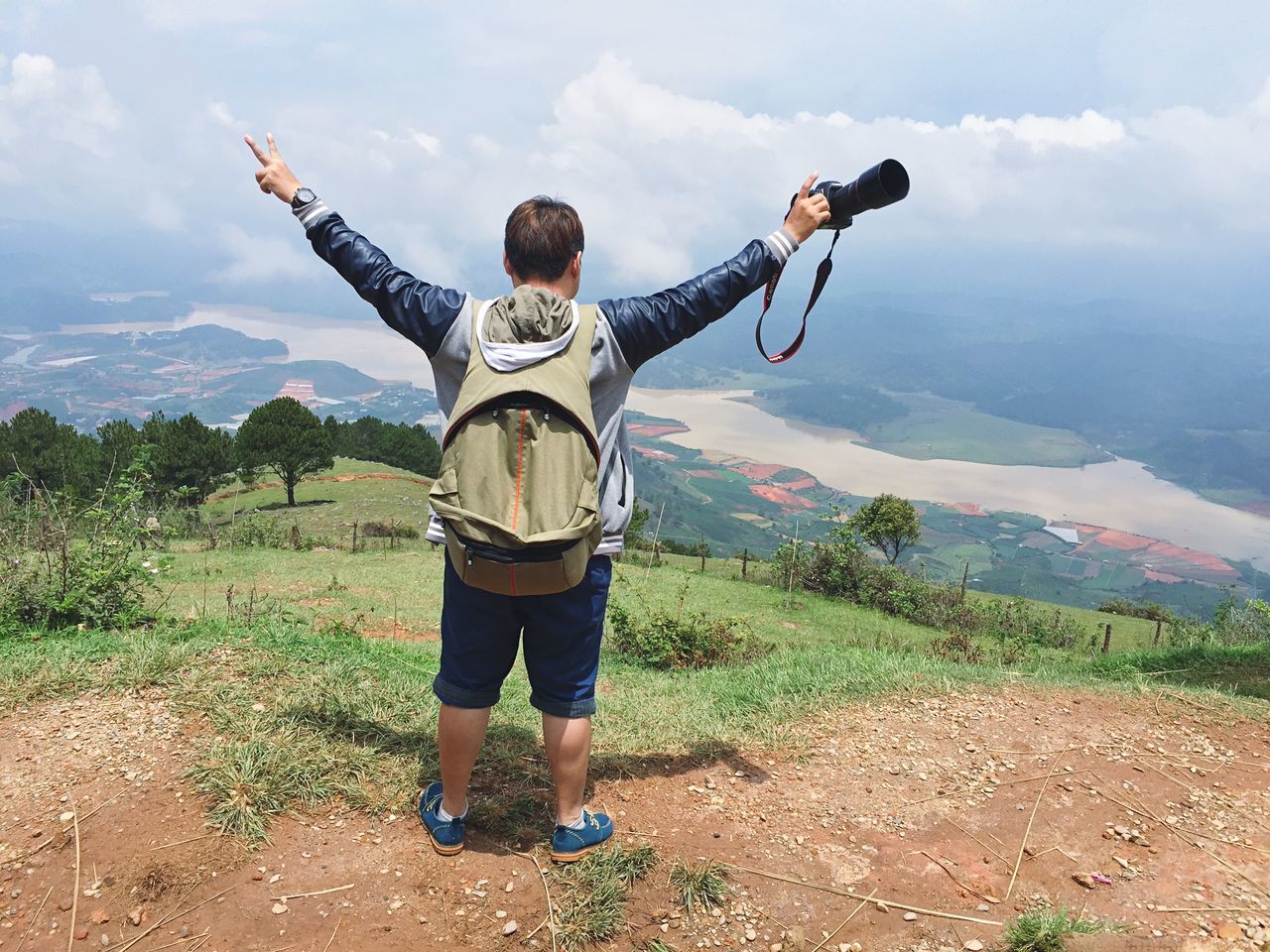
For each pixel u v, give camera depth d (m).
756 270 2.36
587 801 3.11
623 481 2.38
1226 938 2.46
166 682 3.65
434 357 2.31
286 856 2.57
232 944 2.21
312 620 12.23
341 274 2.43
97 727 3.24
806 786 3.40
